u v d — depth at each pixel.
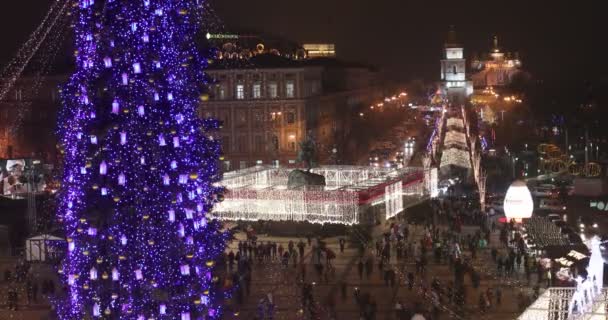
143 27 34.19
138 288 34.66
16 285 64.38
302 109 141.88
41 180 92.56
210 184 37.25
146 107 34.25
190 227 35.47
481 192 101.31
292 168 108.69
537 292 56.91
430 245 78.06
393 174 101.56
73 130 34.47
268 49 167.62
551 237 69.12
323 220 86.31
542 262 63.41
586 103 137.38
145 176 34.34
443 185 114.75
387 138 190.38
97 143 34.12
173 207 34.81
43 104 140.88
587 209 82.12
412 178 99.88
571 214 82.44
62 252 37.91
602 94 139.75
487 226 86.88
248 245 76.31
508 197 80.31
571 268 57.84
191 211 35.16
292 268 72.00
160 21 34.62
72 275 34.62
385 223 91.00
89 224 34.41
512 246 73.62
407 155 136.88
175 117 34.84
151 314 34.88
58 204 36.31
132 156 34.12
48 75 140.75
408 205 98.44
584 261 58.84
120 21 34.03
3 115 141.75
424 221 91.25
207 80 36.88
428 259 74.56
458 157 122.50
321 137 156.00
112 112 33.81
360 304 57.16
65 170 34.94
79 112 34.25
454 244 73.94
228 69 141.88
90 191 34.25
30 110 141.25
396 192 94.38
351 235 83.25
